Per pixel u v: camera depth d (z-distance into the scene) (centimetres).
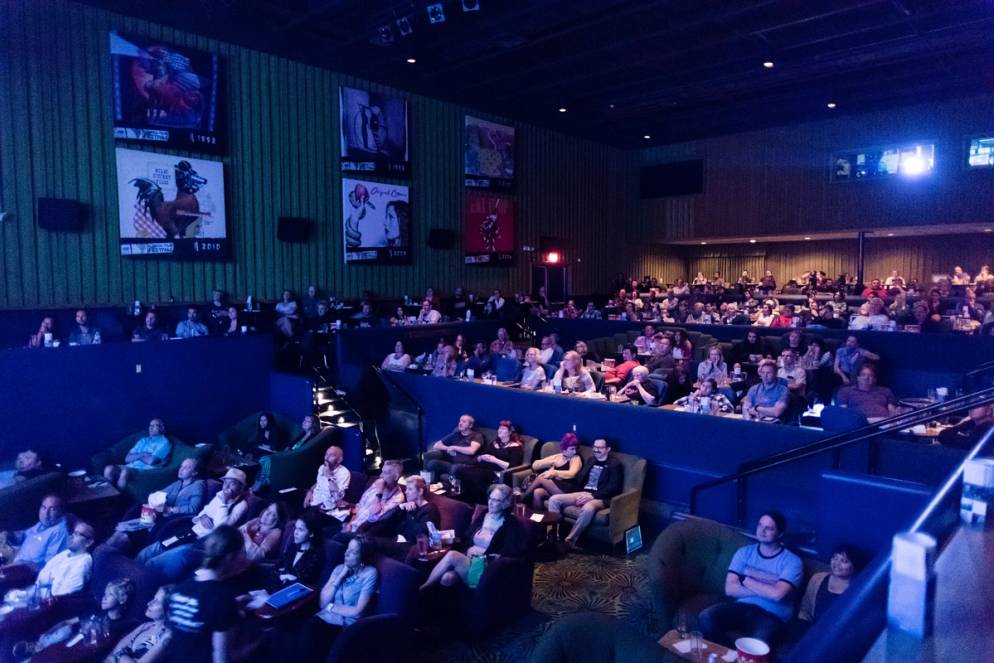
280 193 1367
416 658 493
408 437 1014
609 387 981
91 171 1114
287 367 1244
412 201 1619
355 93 1480
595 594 585
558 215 2039
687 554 483
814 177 1920
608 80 1580
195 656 344
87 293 1120
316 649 446
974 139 1662
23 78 1042
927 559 152
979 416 639
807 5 1154
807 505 604
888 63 1449
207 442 1025
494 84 1603
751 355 1141
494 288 1847
